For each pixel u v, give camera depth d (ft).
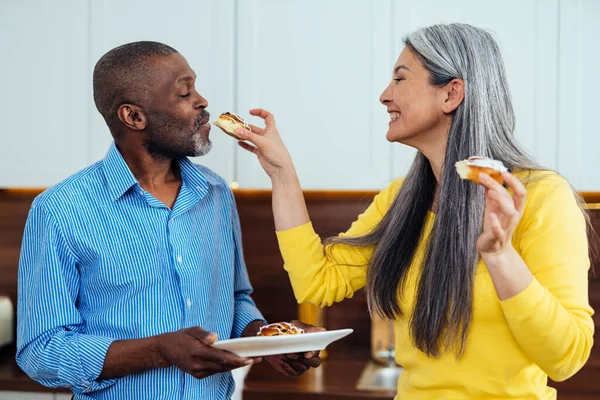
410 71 5.13
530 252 4.71
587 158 8.21
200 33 8.59
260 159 5.73
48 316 4.93
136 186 5.09
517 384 4.80
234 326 5.76
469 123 4.93
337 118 8.50
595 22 8.13
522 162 4.94
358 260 5.72
